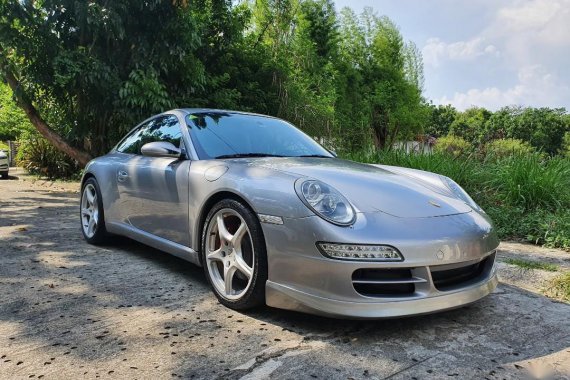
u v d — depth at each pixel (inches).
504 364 78.0
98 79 306.8
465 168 251.8
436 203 98.2
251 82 428.1
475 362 78.5
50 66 320.2
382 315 81.3
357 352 81.0
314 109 454.9
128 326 90.8
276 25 510.6
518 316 100.0
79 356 78.3
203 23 376.5
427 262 84.0
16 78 339.3
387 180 104.8
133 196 136.8
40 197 322.3
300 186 90.1
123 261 139.7
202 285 117.3
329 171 103.6
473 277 96.3
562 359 80.3
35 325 90.9
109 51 327.6
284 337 86.4
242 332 88.4
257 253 92.7
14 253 148.3
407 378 72.6
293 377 72.1
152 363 76.0
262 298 94.0
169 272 128.7
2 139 948.6
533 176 224.5
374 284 83.1
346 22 837.8
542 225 188.2
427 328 92.2
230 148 123.0
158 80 322.0
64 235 179.3
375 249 81.7
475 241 91.8
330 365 76.0
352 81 773.9
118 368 74.4
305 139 143.4
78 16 298.7
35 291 110.9
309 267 84.4
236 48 426.6
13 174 570.3
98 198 156.8
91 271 128.6
